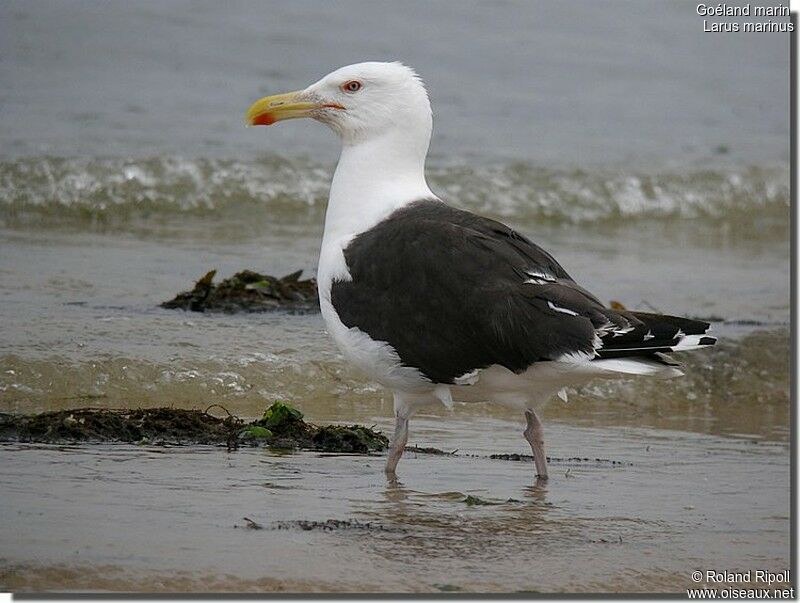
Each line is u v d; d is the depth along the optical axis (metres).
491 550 9.00
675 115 31.02
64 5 34.09
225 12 34.94
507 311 9.84
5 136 24.25
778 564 9.13
